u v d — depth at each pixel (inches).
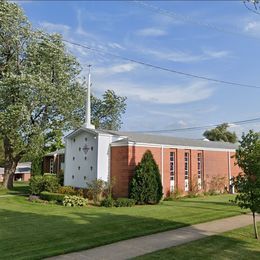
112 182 949.2
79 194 999.6
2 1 1160.2
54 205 859.4
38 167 1758.1
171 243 439.5
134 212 709.3
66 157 1134.4
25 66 1221.7
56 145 1380.4
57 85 1243.2
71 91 1289.4
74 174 1099.3
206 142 1301.7
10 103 1183.6
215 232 511.8
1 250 396.2
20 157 1357.0
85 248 410.6
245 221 613.3
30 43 1206.9
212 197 1081.4
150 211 725.3
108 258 371.9
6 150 1334.9
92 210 748.6
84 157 1067.3
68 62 1272.1
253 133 466.0
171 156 1079.6
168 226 546.0
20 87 1139.9
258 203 446.6
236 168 1312.7
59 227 538.3
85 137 1073.5
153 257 371.2
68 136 1119.6
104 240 446.9
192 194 1095.0
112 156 1014.4
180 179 1085.1
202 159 1181.7
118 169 988.6
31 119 1262.3
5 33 1184.8
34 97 1176.8
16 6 1168.8
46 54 1210.0
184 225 563.2
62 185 1162.0
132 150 971.3
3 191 1230.9
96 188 911.7
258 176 446.0
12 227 542.3
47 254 380.2
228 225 571.5
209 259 364.2
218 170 1238.9
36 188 1047.6
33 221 601.9
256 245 430.9
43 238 458.0
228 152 1291.8
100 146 1011.3
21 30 1186.0
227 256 376.8
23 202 932.6
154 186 891.4
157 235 489.1
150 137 1120.8
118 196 968.9
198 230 526.9
